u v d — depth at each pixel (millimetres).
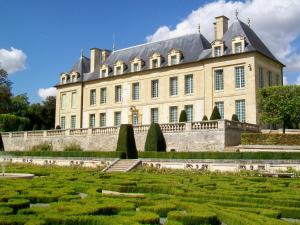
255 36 47719
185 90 48281
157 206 10320
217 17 48719
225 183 17484
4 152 43469
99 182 18219
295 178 21672
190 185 16469
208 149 34344
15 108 77625
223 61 44781
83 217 8594
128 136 34031
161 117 50156
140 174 23938
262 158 26172
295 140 31422
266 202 11906
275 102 36781
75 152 36344
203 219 8828
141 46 57438
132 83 53969
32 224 7727
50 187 15164
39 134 49969
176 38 53375
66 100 62781
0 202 10609
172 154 30094
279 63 48000
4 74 70125
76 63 64312
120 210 9984
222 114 44438
